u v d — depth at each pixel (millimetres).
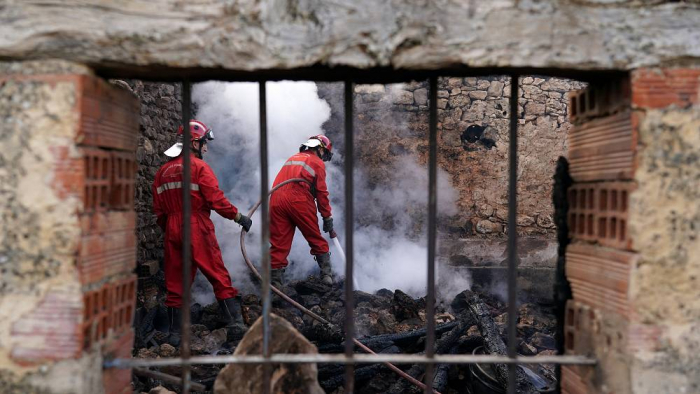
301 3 1701
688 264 1694
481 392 3230
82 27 1658
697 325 1696
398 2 1691
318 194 5418
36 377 1681
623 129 1749
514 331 1905
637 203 1691
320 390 2059
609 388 1804
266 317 1927
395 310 4746
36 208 1654
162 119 5949
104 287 1836
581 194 2062
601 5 1695
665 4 1700
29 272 1667
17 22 1646
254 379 2020
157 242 5777
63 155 1653
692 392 1683
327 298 5297
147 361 1865
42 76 1658
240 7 1679
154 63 1700
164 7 1678
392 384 3439
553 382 3248
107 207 1877
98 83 1775
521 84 6918
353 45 1700
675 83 1696
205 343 4090
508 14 1692
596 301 1903
